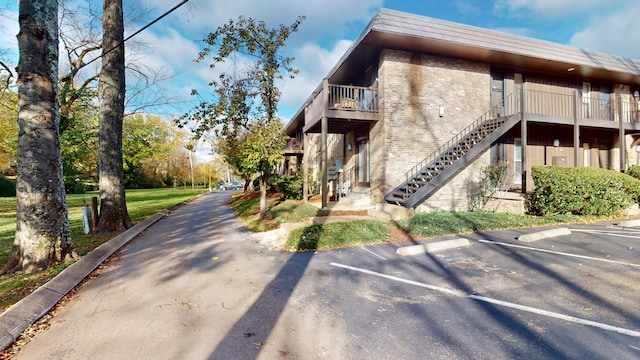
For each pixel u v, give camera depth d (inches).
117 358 99.6
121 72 354.6
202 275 183.3
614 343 102.1
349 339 108.4
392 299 143.4
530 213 373.7
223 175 2620.6
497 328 114.0
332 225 296.5
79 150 653.3
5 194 1055.6
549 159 478.9
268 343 106.9
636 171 449.7
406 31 351.9
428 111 413.1
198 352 102.0
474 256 211.3
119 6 352.8
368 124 454.3
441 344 104.0
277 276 179.2
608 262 190.1
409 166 405.1
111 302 146.6
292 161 949.8
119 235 303.1
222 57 390.3
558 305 132.2
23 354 103.6
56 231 202.4
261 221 374.9
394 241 258.5
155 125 1461.6
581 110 463.2
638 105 531.2
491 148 439.5
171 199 898.1
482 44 385.1
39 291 149.3
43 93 202.4
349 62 450.6
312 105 466.6
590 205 350.3
